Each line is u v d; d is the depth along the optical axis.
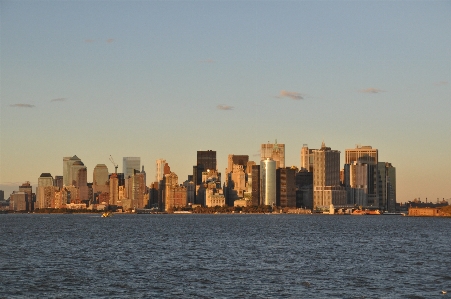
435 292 130.62
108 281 143.50
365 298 124.38
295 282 142.75
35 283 140.50
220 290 132.38
